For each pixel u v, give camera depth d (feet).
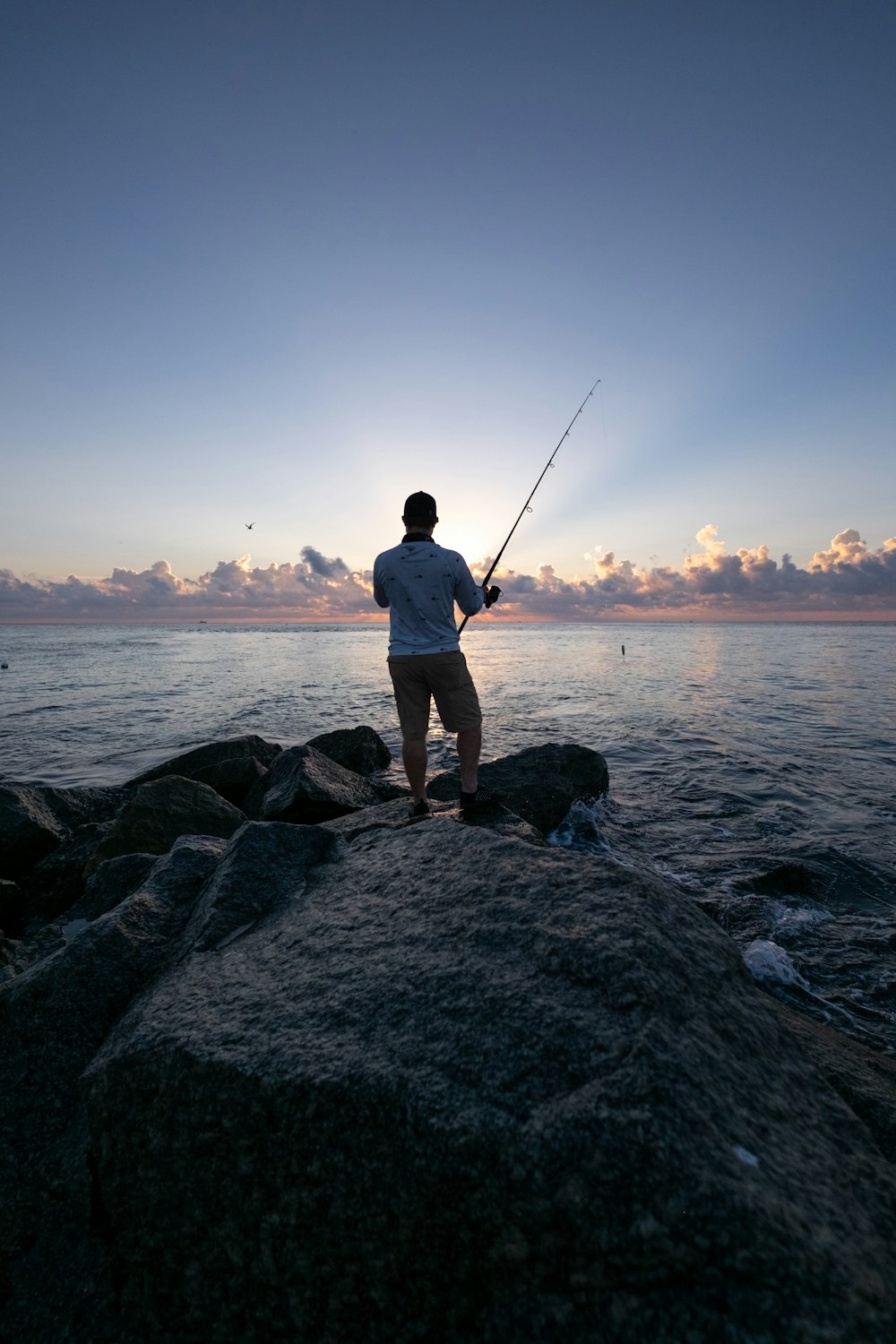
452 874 9.75
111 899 15.51
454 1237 5.34
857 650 164.86
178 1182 6.60
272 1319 5.87
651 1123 5.22
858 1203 5.03
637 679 91.76
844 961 17.58
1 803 26.73
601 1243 4.77
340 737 41.09
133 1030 7.68
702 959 7.41
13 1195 7.51
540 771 29.45
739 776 37.65
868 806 31.83
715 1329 4.22
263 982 8.25
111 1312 6.53
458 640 13.94
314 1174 6.04
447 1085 6.01
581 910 8.00
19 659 151.74
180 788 26.25
